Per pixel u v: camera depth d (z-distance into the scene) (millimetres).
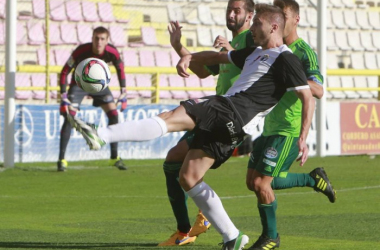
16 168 26109
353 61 42094
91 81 11656
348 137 32906
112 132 10156
